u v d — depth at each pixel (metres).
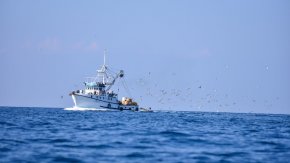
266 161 128.75
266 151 150.12
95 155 132.38
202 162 124.94
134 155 134.25
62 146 149.75
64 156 128.38
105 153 136.75
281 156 138.75
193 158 131.38
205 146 160.88
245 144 170.38
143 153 138.50
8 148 140.00
